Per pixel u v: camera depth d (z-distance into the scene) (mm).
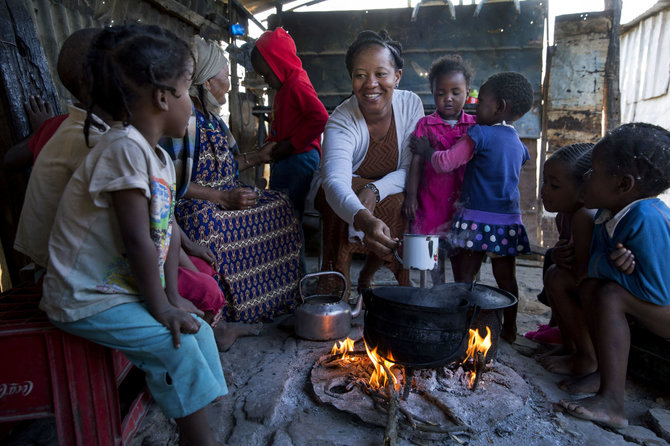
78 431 1384
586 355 2109
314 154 3375
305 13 6125
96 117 1518
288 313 3012
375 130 2826
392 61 2568
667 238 1689
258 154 3172
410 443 1628
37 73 2510
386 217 2730
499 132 2506
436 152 2598
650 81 7215
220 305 1973
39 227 1507
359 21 6043
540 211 5805
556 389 2010
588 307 1920
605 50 5410
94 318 1306
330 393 1865
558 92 5574
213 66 2529
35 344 1345
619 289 1798
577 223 2074
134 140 1310
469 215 2551
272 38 3230
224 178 2693
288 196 3029
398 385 1868
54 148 1496
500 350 2434
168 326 1354
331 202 2455
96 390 1383
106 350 1411
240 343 2480
